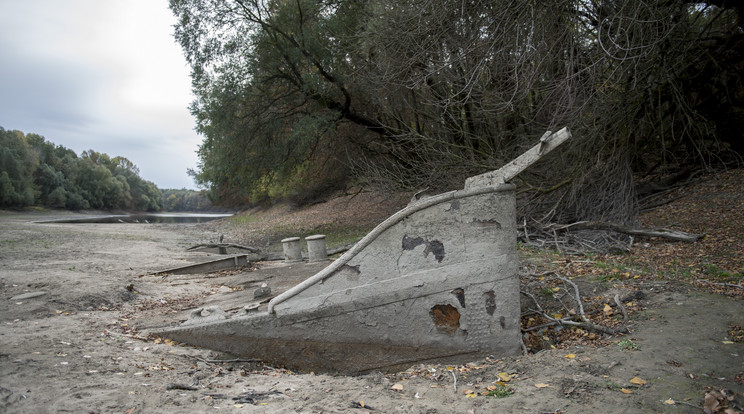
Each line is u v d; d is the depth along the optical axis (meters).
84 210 92.06
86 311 7.77
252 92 22.48
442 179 15.98
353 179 26.09
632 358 4.73
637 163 17.48
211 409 3.90
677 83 14.99
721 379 4.14
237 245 18.86
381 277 6.23
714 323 5.56
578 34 12.02
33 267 11.54
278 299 6.52
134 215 94.00
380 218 24.78
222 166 23.23
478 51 11.61
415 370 5.70
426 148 16.48
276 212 38.03
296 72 21.66
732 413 3.51
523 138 15.98
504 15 10.35
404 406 4.04
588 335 6.05
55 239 20.61
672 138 16.56
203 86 21.89
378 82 16.45
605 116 13.16
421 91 17.77
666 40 12.45
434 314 6.12
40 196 82.94
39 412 3.58
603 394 3.98
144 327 7.10
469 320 6.00
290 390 4.63
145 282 10.37
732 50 16.39
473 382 4.80
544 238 13.94
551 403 3.88
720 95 17.78
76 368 4.76
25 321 6.84
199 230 36.19
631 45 10.62
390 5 14.77
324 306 6.36
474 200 5.96
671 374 4.30
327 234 22.98
